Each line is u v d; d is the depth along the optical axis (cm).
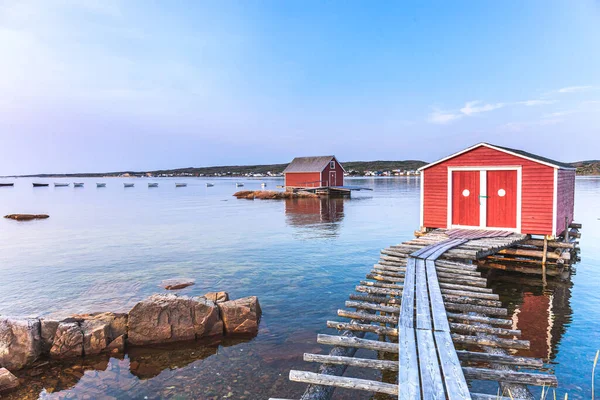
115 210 4494
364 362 574
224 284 1356
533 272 1498
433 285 898
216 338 908
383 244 2111
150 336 872
